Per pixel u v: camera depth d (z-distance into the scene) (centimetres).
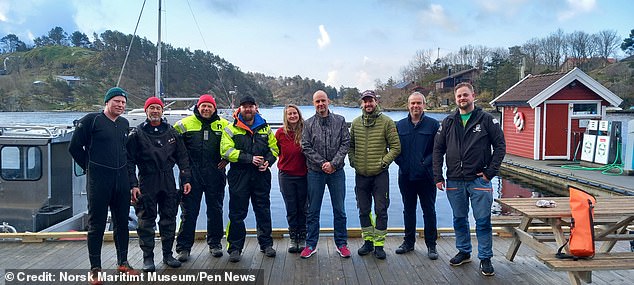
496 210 1036
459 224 434
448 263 445
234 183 448
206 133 446
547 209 392
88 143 390
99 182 386
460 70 6894
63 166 742
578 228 345
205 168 446
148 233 423
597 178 1163
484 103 4556
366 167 448
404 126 459
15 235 514
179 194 446
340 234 465
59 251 484
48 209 715
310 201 459
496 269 429
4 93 4803
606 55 7256
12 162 708
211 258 463
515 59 7106
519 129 1642
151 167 418
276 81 7244
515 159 1573
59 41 9900
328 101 451
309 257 462
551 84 1529
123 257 415
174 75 4403
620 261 337
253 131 448
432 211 459
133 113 1903
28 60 6262
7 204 712
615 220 437
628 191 989
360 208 465
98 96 4819
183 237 451
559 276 409
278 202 1105
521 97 1639
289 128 464
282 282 400
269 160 448
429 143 450
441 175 429
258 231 473
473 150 409
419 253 475
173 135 431
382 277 410
